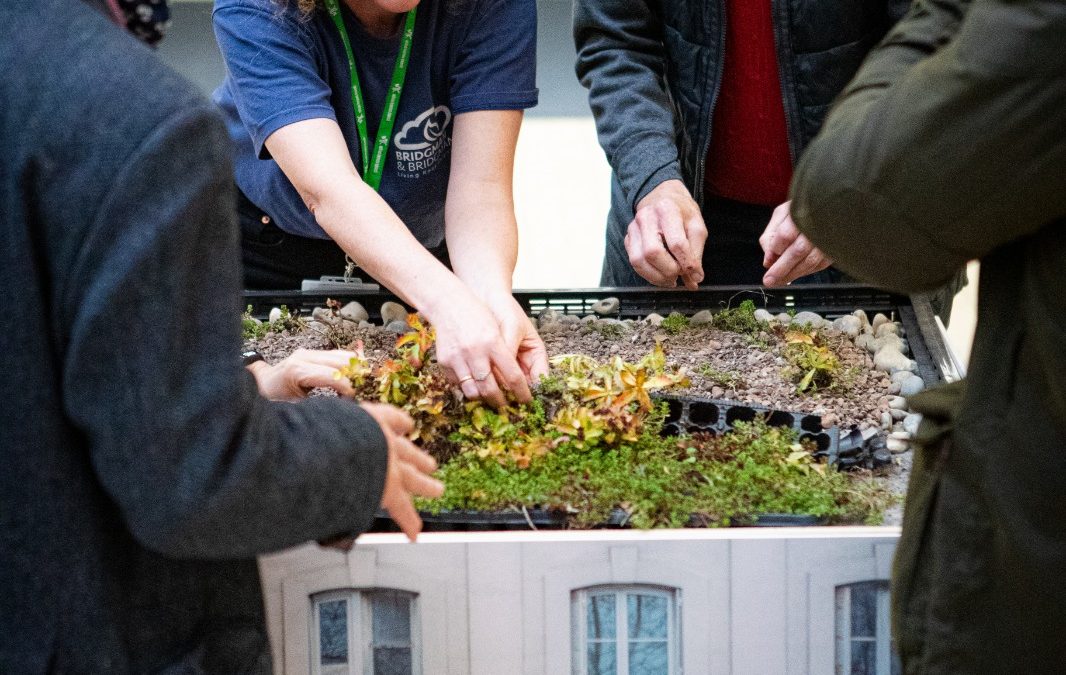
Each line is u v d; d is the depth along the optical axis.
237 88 1.55
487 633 1.14
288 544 0.79
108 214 0.68
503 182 1.63
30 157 0.69
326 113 1.54
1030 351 0.78
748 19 1.83
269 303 1.83
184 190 0.70
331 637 1.16
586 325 1.77
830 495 1.24
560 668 1.15
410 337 1.43
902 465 1.38
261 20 1.51
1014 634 0.82
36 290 0.71
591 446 1.35
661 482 1.25
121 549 0.78
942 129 0.74
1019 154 0.71
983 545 0.83
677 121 2.00
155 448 0.71
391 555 1.13
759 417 1.41
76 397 0.71
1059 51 0.67
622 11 1.94
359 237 1.47
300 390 1.43
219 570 0.85
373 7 1.52
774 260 1.76
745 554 1.12
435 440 1.36
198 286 0.72
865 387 1.56
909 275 0.85
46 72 0.70
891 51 0.87
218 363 0.73
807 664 1.13
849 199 0.82
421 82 1.65
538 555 1.12
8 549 0.73
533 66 1.65
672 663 1.14
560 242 3.96
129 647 0.79
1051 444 0.78
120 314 0.69
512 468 1.30
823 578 1.12
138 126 0.69
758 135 1.94
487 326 1.38
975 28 0.72
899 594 0.92
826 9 1.76
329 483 0.80
